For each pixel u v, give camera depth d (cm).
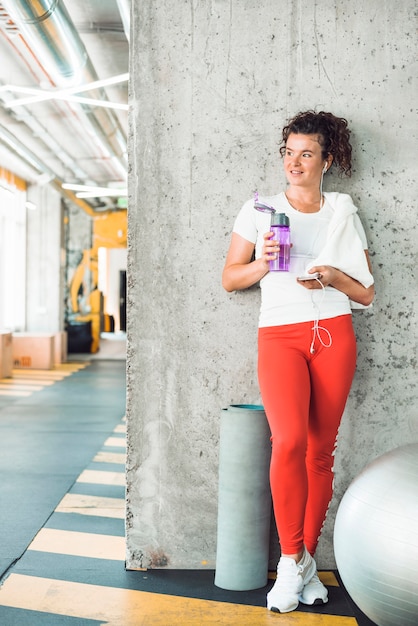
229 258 254
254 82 266
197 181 268
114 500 367
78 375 1100
